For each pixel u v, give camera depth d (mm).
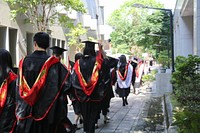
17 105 4387
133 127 8438
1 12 14508
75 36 20844
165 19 36031
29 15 16172
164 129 8070
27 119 4383
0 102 4293
